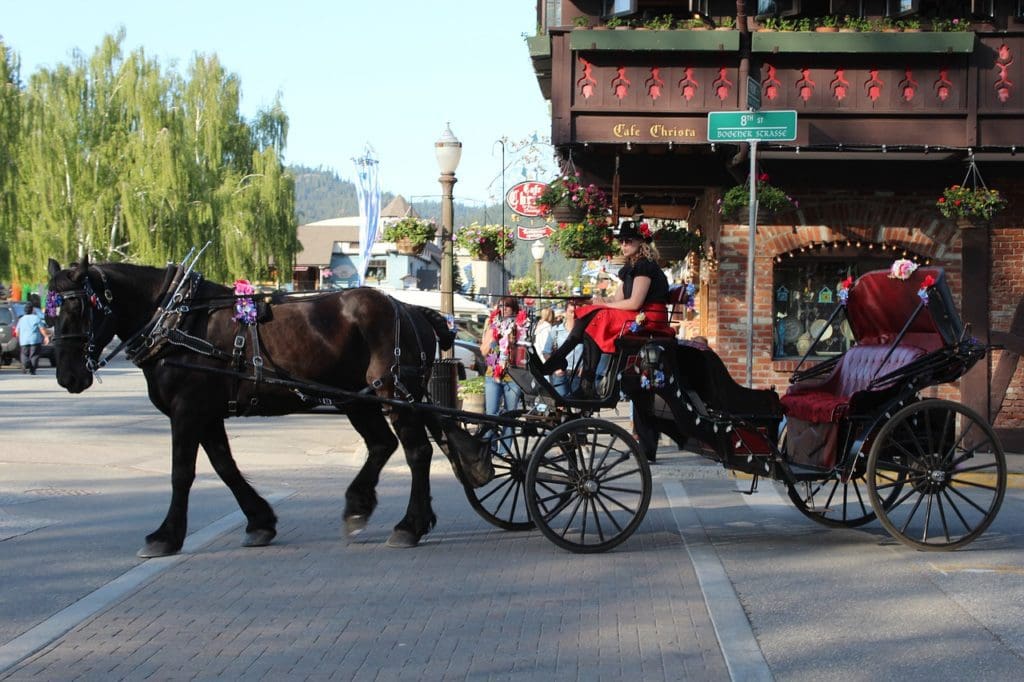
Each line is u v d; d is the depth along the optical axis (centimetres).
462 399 1916
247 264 5900
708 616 701
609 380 927
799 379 1061
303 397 913
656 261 950
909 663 604
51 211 5550
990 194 1516
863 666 599
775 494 1252
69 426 1906
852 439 943
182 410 881
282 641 639
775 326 1680
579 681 571
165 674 579
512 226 2186
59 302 866
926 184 1602
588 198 1534
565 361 940
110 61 5953
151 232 5600
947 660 609
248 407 909
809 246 1645
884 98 1534
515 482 994
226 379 895
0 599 729
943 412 925
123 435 1770
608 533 991
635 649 627
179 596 741
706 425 935
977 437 1322
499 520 991
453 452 941
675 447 1608
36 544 906
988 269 1617
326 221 10288
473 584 784
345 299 933
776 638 654
